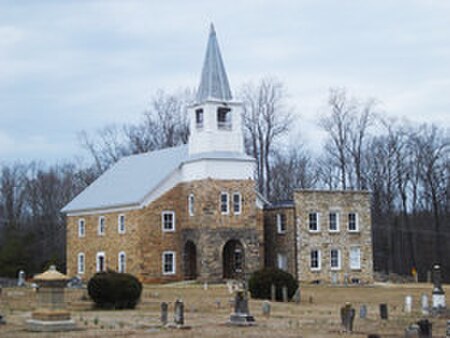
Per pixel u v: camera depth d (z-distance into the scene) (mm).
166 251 66312
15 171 112750
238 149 66938
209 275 63938
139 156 78000
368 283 68875
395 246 96750
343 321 32750
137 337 30078
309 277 67375
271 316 38938
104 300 43812
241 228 65562
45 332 32062
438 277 41406
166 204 66688
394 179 96438
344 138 96062
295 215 67625
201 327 33688
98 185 77312
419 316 39219
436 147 95000
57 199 106438
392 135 111812
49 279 32938
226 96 67125
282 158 100750
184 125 104938
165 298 50812
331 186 99188
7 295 53719
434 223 96500
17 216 107812
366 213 70750
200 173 65188
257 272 51219
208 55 67938
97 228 71812
